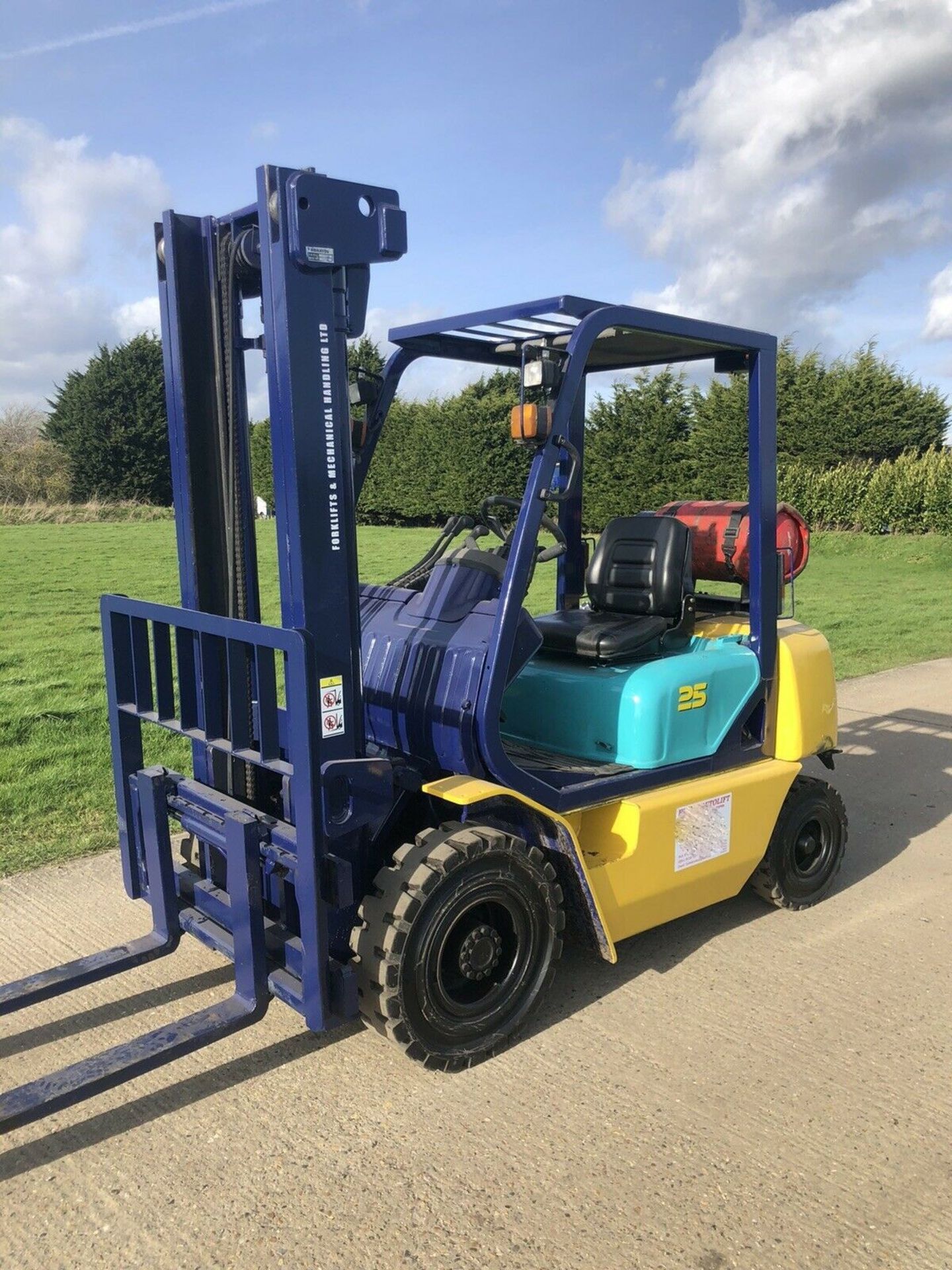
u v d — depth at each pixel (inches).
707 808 147.3
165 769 132.3
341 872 111.7
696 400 868.6
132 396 1555.1
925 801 233.1
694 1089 119.0
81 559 745.6
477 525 152.4
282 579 116.0
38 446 1616.6
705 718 150.4
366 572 624.7
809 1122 112.8
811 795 170.2
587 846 142.1
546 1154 106.7
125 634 132.6
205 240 122.1
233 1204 99.0
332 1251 93.0
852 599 576.7
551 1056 125.9
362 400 151.0
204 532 130.1
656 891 142.3
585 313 127.6
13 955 147.7
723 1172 104.3
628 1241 94.5
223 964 146.6
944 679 365.1
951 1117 114.5
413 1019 117.0
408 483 1005.8
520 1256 92.6
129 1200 99.6
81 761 241.3
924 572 723.4
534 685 153.0
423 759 135.7
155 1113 113.3
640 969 149.3
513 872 124.0
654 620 155.9
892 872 190.4
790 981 146.3
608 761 145.2
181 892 137.6
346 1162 105.3
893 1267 92.0
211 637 118.7
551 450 124.5
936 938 161.5
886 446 978.7
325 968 112.1
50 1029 129.4
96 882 173.6
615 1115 113.8
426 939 116.5
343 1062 123.9
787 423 1007.0
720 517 168.9
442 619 137.7
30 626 443.2
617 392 856.9
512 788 126.3
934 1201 100.5
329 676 116.0
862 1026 134.0
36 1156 106.0
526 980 128.3
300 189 105.8
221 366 123.8
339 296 112.5
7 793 216.5
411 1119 112.5
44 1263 91.7
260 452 1013.2
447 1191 100.9
